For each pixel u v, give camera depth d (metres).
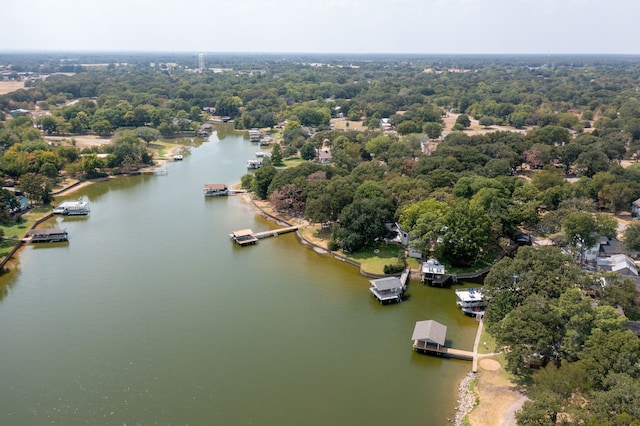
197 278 102.94
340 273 106.50
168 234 128.00
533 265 80.56
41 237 120.81
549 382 56.81
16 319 85.81
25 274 103.81
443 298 95.06
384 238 119.62
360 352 77.44
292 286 100.06
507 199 120.00
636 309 76.88
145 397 66.38
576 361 63.91
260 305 92.00
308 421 62.16
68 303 91.62
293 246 121.50
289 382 69.88
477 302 89.25
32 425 60.91
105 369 72.25
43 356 75.19
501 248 108.81
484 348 77.00
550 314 67.62
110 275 103.62
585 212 110.38
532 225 118.06
